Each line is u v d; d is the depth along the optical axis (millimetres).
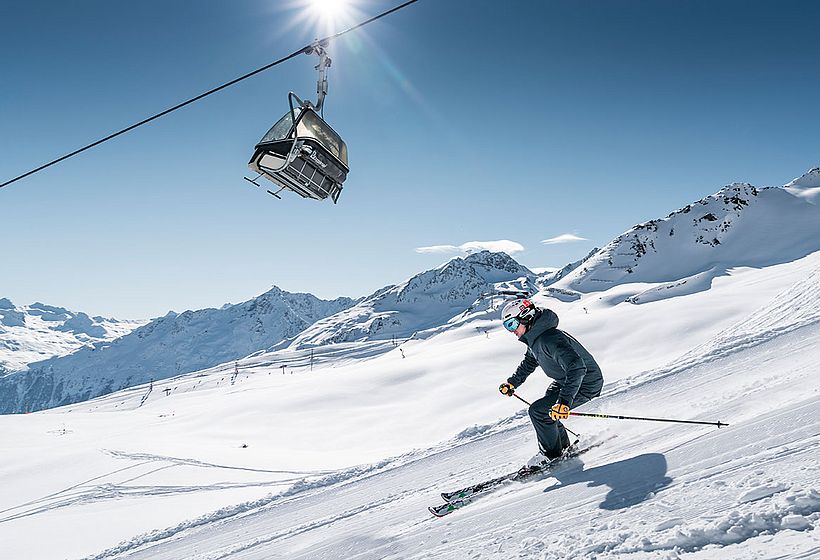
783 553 1684
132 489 34250
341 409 67250
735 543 1864
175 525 10086
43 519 28359
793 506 1942
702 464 2859
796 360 6289
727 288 99688
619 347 70562
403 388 72688
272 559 4633
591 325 81312
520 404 52625
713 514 2135
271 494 9953
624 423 5051
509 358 77375
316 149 6125
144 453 46188
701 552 1886
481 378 69688
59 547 23094
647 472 3088
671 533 2076
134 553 9352
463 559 2725
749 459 2660
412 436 51875
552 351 4453
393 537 3941
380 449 47562
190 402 126500
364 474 9195
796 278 85562
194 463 41188
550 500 3266
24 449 50906
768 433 2943
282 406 70750
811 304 10719
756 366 6816
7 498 35281
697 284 143000
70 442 56625
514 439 7746
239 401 82938
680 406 5742
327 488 9141
